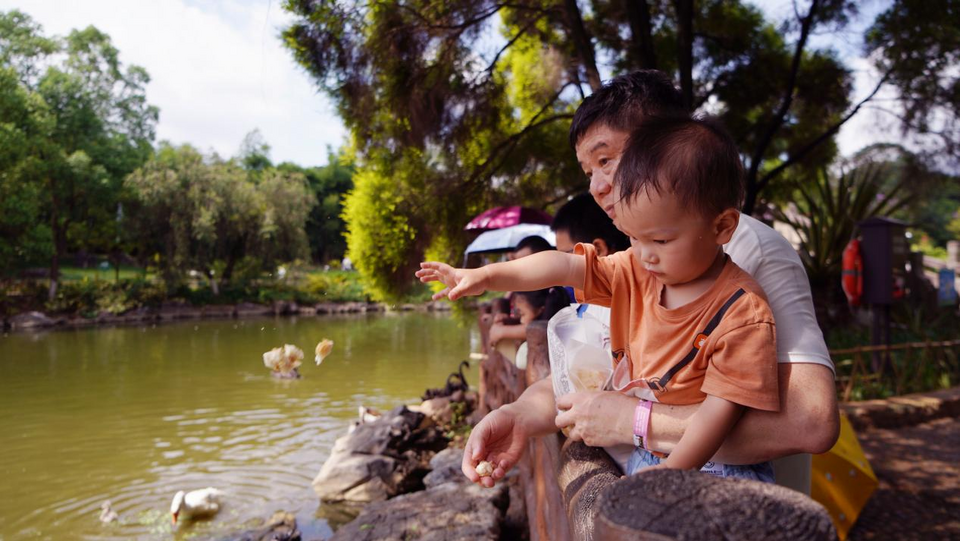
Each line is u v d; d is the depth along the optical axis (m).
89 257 46.16
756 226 1.51
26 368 16.56
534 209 7.48
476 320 12.12
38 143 30.05
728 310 1.24
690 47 7.34
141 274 35.81
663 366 1.33
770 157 10.17
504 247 6.10
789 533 0.61
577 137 1.65
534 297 3.59
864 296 8.94
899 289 9.00
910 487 5.14
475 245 6.53
